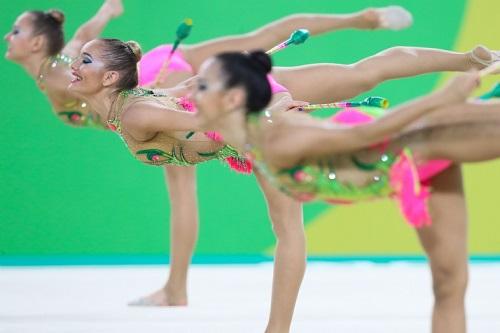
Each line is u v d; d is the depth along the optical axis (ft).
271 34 43.06
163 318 41.55
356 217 61.82
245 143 25.50
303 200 26.76
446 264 26.94
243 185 61.31
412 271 58.54
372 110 26.68
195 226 46.09
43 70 42.57
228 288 51.78
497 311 43.45
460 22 61.57
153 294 45.88
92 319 41.19
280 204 34.27
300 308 44.52
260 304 46.14
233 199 61.26
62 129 60.08
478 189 61.98
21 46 42.19
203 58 42.09
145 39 59.82
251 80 24.91
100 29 45.42
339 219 61.72
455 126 25.11
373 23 43.60
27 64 42.93
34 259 60.18
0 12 59.26
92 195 60.44
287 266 34.45
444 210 26.81
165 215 61.00
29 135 59.82
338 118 26.32
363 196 25.80
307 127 24.63
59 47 42.68
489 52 37.76
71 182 60.29
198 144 33.68
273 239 61.62
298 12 61.00
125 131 33.50
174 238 45.88
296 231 34.58
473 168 61.98
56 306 45.03
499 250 62.28
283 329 34.73
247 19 60.75
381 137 23.95
